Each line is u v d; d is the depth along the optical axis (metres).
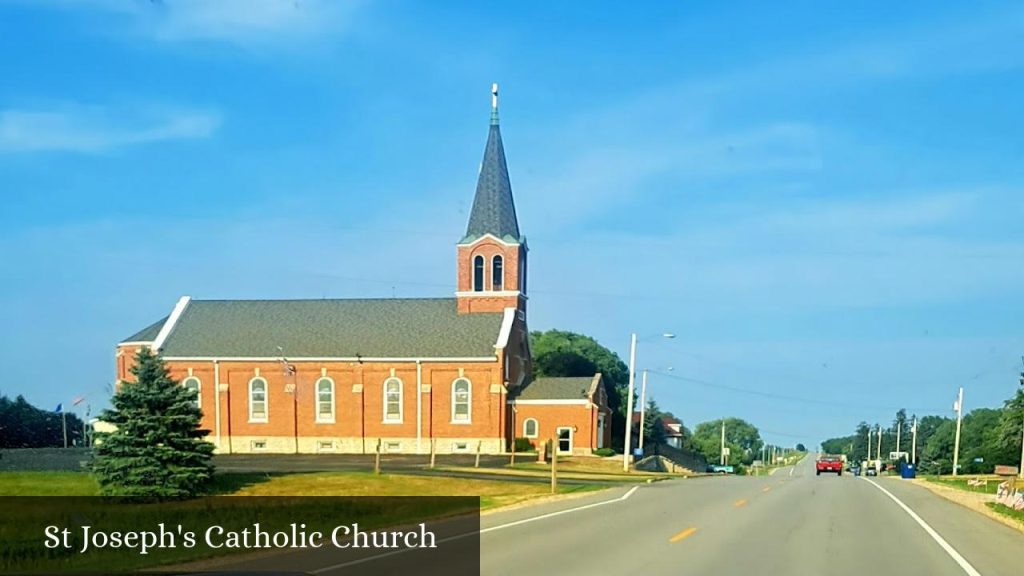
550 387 72.44
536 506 28.69
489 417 69.69
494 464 58.50
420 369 70.81
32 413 82.56
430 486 39.28
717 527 22.25
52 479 42.09
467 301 73.56
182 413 36.78
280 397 72.19
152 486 34.72
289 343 73.31
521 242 74.75
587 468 59.78
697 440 171.50
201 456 36.78
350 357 71.62
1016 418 87.81
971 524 24.53
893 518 25.89
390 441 70.81
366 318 75.00
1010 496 31.94
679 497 33.44
